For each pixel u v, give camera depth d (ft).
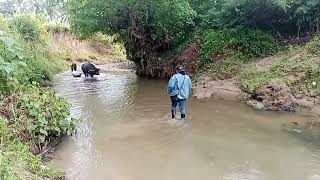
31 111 26.02
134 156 26.20
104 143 29.04
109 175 22.82
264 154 26.32
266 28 58.03
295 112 37.52
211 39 58.34
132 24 65.51
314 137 29.84
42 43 88.07
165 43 68.85
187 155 26.35
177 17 62.18
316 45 45.24
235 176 22.66
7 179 15.85
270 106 39.11
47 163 24.20
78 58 109.19
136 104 44.09
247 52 53.52
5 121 23.36
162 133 31.76
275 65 46.06
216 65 54.39
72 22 66.64
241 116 36.96
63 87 57.57
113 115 38.52
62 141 29.25
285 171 23.29
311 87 39.78
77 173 22.99
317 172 23.03
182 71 36.99
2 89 26.30
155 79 66.90
